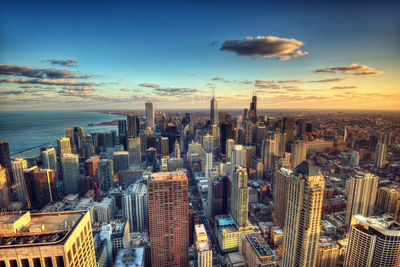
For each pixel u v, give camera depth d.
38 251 65.12
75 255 72.81
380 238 156.25
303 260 159.75
